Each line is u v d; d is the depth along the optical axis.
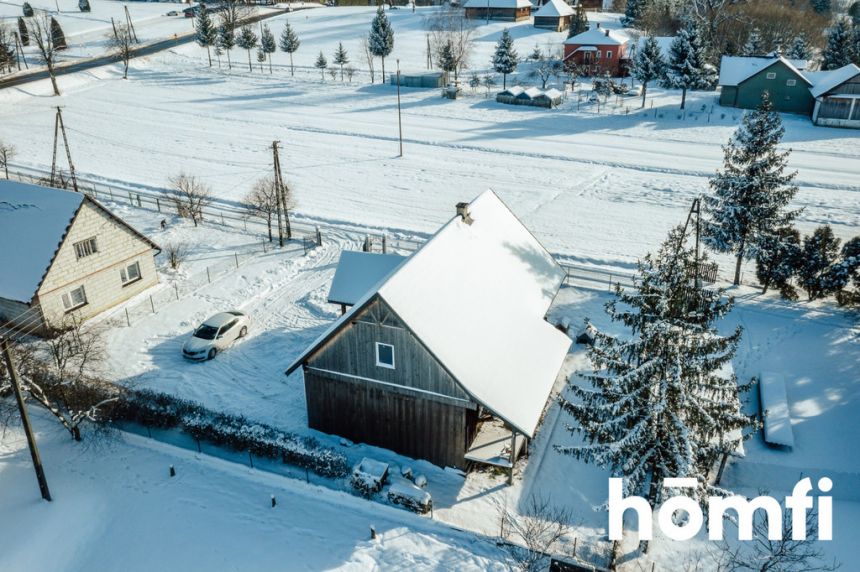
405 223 46.69
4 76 93.94
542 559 18.89
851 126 71.00
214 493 21.52
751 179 33.50
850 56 92.69
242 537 19.72
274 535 19.80
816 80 78.19
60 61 105.81
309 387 23.94
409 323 20.61
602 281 36.78
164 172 58.84
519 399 21.81
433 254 23.77
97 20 140.25
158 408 24.70
